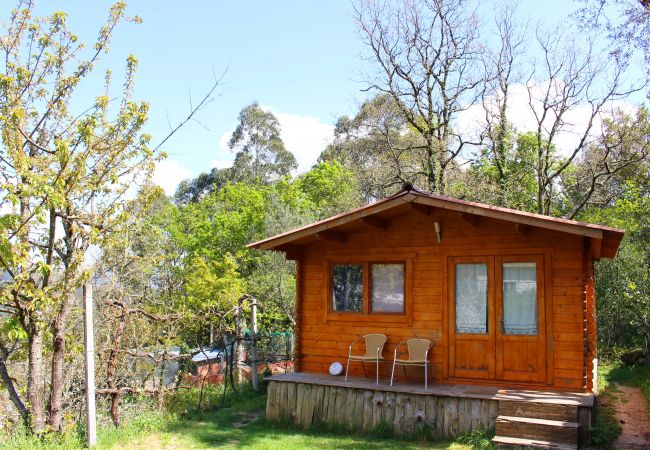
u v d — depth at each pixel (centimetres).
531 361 985
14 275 836
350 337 1141
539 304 987
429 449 861
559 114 2342
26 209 870
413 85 2395
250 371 1437
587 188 2488
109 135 901
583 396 910
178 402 1093
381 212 1069
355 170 2730
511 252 1016
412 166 2505
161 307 1360
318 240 1172
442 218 1079
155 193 948
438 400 939
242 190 3344
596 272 1895
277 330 1875
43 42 902
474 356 1029
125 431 907
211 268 2031
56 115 921
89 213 897
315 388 1043
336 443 905
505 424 857
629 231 1905
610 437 845
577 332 956
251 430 1010
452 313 1052
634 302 1780
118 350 952
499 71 2425
